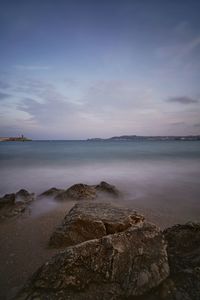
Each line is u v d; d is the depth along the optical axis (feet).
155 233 14.66
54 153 161.38
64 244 19.58
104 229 19.81
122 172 73.10
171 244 15.84
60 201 36.11
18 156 133.49
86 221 20.25
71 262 12.44
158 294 11.06
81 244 13.61
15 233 22.95
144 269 12.16
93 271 12.16
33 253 18.53
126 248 13.30
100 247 13.32
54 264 12.59
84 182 57.41
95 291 11.28
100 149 221.87
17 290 13.35
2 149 223.71
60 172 73.05
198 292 10.88
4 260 17.42
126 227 19.92
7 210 29.27
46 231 23.50
